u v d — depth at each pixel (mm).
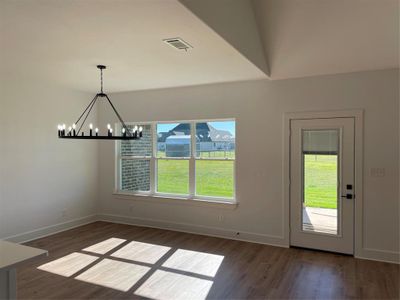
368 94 3869
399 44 3416
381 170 3828
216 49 3002
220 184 4953
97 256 4031
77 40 2752
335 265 3721
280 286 3188
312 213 4250
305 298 2947
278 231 4445
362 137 3910
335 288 3141
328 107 4090
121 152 5902
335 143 4090
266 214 4516
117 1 1990
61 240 4711
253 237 4605
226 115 4758
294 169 4332
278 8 3434
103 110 5938
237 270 3584
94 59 3375
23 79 4551
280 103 4387
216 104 4836
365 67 3803
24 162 4613
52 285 3213
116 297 2969
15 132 4480
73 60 3410
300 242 4320
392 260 3791
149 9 2111
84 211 5719
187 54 3176
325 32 3508
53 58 3316
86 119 5684
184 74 4117
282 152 4395
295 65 4008
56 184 5148
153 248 4340
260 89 4508
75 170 5520
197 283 3256
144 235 4973
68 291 3086
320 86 4133
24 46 2906
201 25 2402
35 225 4793
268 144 4480
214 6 2508
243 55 3211
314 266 3693
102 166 5996
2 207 4324
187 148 5254
